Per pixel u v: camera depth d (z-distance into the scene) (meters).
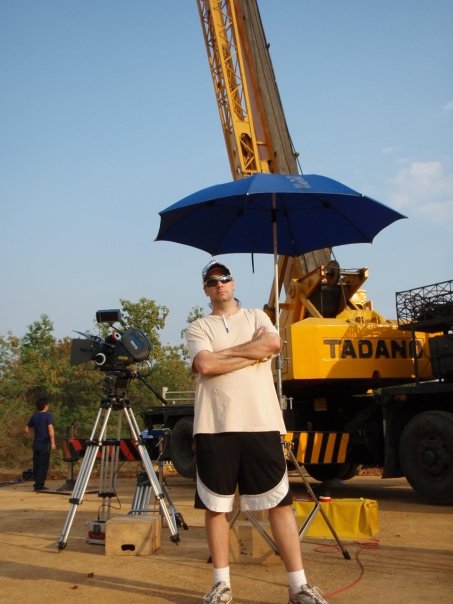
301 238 6.35
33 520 7.72
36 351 39.72
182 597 4.09
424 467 8.66
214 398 3.85
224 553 3.80
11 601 4.07
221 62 13.42
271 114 12.95
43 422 12.21
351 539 5.92
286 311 11.50
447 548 5.55
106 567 4.95
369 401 10.98
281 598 4.01
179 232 5.93
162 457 6.78
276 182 4.87
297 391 10.80
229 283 4.17
